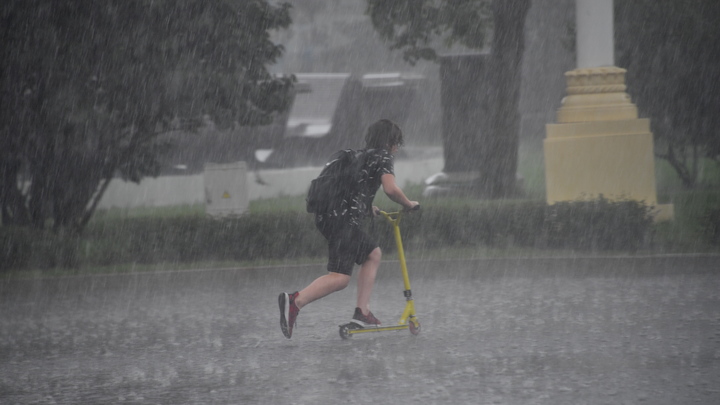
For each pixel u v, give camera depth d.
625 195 46.66
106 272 40.84
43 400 21.28
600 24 49.97
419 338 26.56
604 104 49.31
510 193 64.25
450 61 68.12
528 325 27.77
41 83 45.59
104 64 45.19
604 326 27.20
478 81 67.62
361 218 26.88
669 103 60.38
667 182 73.88
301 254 43.56
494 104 63.81
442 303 32.25
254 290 37.06
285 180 88.12
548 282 35.97
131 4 44.47
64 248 42.44
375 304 32.69
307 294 26.38
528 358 23.50
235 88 47.31
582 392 20.08
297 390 21.22
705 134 60.69
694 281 34.78
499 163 64.19
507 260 39.78
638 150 48.38
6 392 22.11
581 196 45.94
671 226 46.31
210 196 50.19
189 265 42.16
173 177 90.56
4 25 44.28
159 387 22.06
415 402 19.77
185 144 92.12
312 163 100.50
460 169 68.69
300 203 70.38
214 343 27.08
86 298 36.72
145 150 51.72
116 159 49.94
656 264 38.41
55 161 48.81
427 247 43.50
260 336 27.84
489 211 43.53
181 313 32.44
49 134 47.16
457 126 68.62
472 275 38.50
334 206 26.59
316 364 23.80
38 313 33.62
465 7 60.38
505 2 61.81
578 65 50.94
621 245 41.28
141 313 32.84
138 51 44.75
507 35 62.50
